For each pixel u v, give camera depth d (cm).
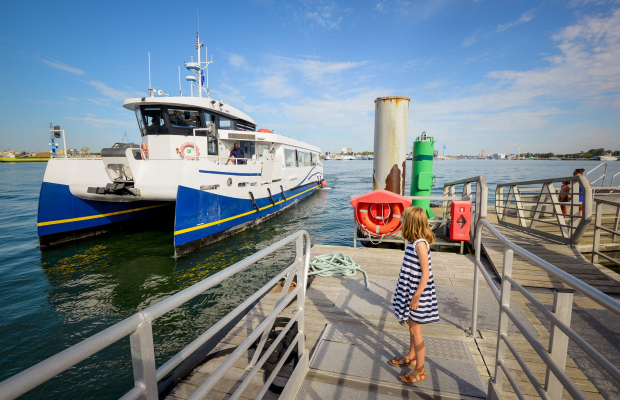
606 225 761
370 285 472
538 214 958
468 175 4219
